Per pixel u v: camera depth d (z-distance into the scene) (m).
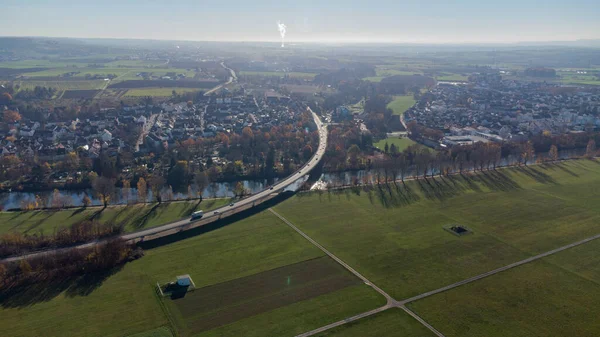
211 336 182.38
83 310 198.50
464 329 189.88
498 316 199.50
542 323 195.25
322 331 186.38
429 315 199.00
